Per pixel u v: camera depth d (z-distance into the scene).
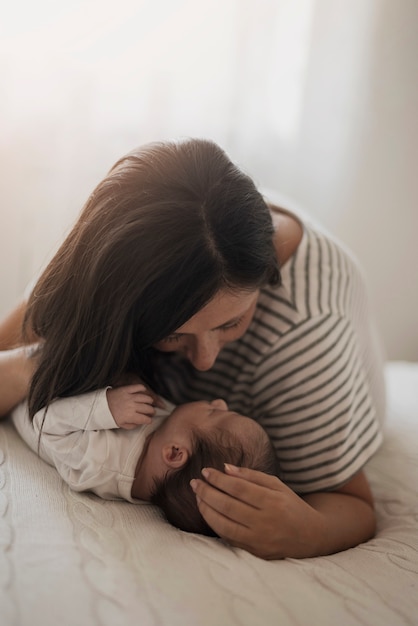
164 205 0.90
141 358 1.08
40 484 1.04
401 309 2.19
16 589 0.78
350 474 1.11
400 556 1.01
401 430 1.43
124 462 1.05
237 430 1.08
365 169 2.04
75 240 0.98
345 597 0.87
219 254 0.91
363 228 2.10
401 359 2.24
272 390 1.13
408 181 2.08
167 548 0.92
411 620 0.84
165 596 0.81
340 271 1.17
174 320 0.93
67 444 1.06
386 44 1.95
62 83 1.72
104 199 0.95
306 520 0.99
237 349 1.18
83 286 0.95
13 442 1.17
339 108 1.98
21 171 1.75
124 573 0.84
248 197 0.94
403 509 1.17
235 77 1.85
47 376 1.04
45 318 1.02
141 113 1.79
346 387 1.09
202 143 0.97
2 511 0.94
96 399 1.04
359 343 1.25
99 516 0.98
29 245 1.81
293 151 1.96
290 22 1.87
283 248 1.12
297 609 0.83
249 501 0.96
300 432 1.11
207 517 0.97
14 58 1.67
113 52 1.74
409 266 2.15
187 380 1.26
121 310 0.94
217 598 0.82
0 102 1.69
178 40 1.78
